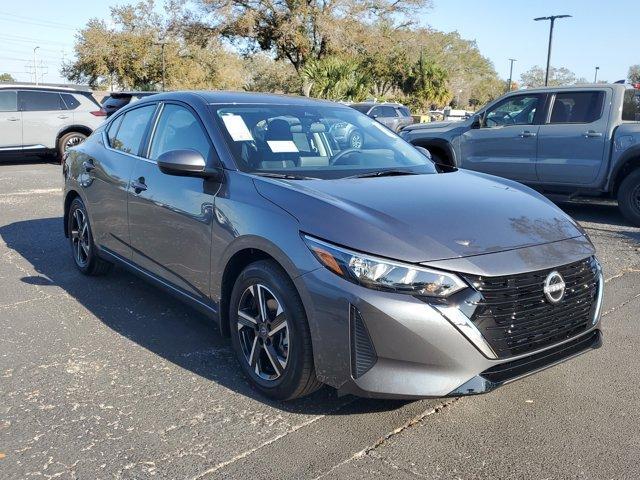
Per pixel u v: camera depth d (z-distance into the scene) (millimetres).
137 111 5070
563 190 9133
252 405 3408
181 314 4801
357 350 2957
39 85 15008
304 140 4254
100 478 2752
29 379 3680
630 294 5492
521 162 9398
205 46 38844
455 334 2875
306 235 3143
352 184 3672
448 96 48906
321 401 3461
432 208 3346
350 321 2941
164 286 4375
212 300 3834
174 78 51938
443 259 2947
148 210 4383
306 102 4828
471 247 3049
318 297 3025
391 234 3029
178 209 4043
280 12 36812
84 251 5684
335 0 37156
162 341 4273
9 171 13500
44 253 6578
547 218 3527
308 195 3357
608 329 4641
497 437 3133
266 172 3814
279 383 3314
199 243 3863
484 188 3877
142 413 3312
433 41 49125
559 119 9016
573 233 3486
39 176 12633
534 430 3205
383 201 3385
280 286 3227
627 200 8516
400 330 2869
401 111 24828
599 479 2805
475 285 2922
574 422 3287
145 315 4766
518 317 3025
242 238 3461
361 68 44844
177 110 4516
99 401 3432
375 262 2930
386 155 4488
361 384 2953
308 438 3096
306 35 37875
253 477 2779
